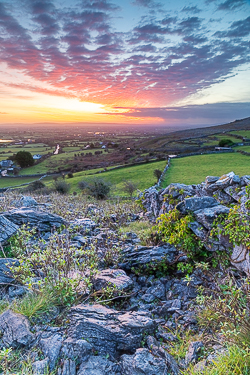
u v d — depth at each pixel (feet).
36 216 31.01
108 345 12.56
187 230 22.94
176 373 11.27
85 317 14.16
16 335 12.32
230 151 243.81
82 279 17.53
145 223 38.17
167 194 32.76
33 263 18.97
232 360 11.00
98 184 101.24
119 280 19.17
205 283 19.94
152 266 22.02
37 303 14.78
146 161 233.14
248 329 12.93
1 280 17.56
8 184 217.56
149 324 14.33
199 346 13.35
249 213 19.44
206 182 29.91
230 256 20.33
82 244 26.96
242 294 15.56
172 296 19.44
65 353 11.66
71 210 48.32
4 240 23.73
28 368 10.77
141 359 11.49
